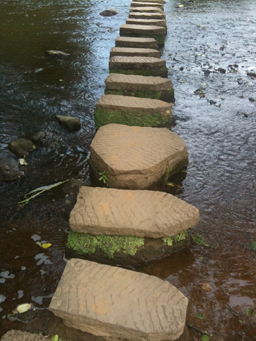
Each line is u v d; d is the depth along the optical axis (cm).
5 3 870
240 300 201
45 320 190
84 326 174
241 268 220
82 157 328
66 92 446
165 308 173
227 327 188
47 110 401
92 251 221
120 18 770
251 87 470
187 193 285
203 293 205
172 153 291
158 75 477
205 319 191
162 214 227
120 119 364
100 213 226
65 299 177
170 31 695
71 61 539
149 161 278
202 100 435
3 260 223
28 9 820
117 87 411
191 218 225
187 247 234
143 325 166
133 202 237
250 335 184
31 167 313
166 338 166
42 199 277
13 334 177
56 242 238
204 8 873
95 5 877
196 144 348
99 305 174
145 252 221
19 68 509
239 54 579
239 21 761
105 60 548
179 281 212
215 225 253
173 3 925
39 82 470
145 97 415
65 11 810
